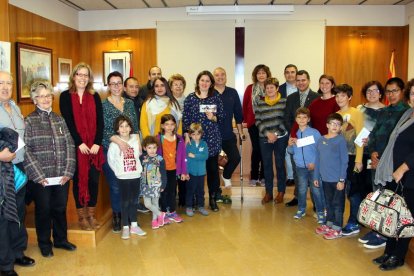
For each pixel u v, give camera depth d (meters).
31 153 3.08
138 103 4.61
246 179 5.73
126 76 7.52
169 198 4.29
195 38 7.38
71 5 7.05
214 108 4.43
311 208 4.82
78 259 3.30
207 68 7.41
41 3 6.12
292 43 7.31
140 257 3.35
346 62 7.32
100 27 7.50
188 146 4.38
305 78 4.51
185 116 4.44
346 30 7.27
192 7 7.16
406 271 3.03
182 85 4.50
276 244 3.63
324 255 3.37
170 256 3.37
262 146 4.88
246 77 7.38
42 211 3.23
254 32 7.30
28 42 5.69
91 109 3.50
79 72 3.42
